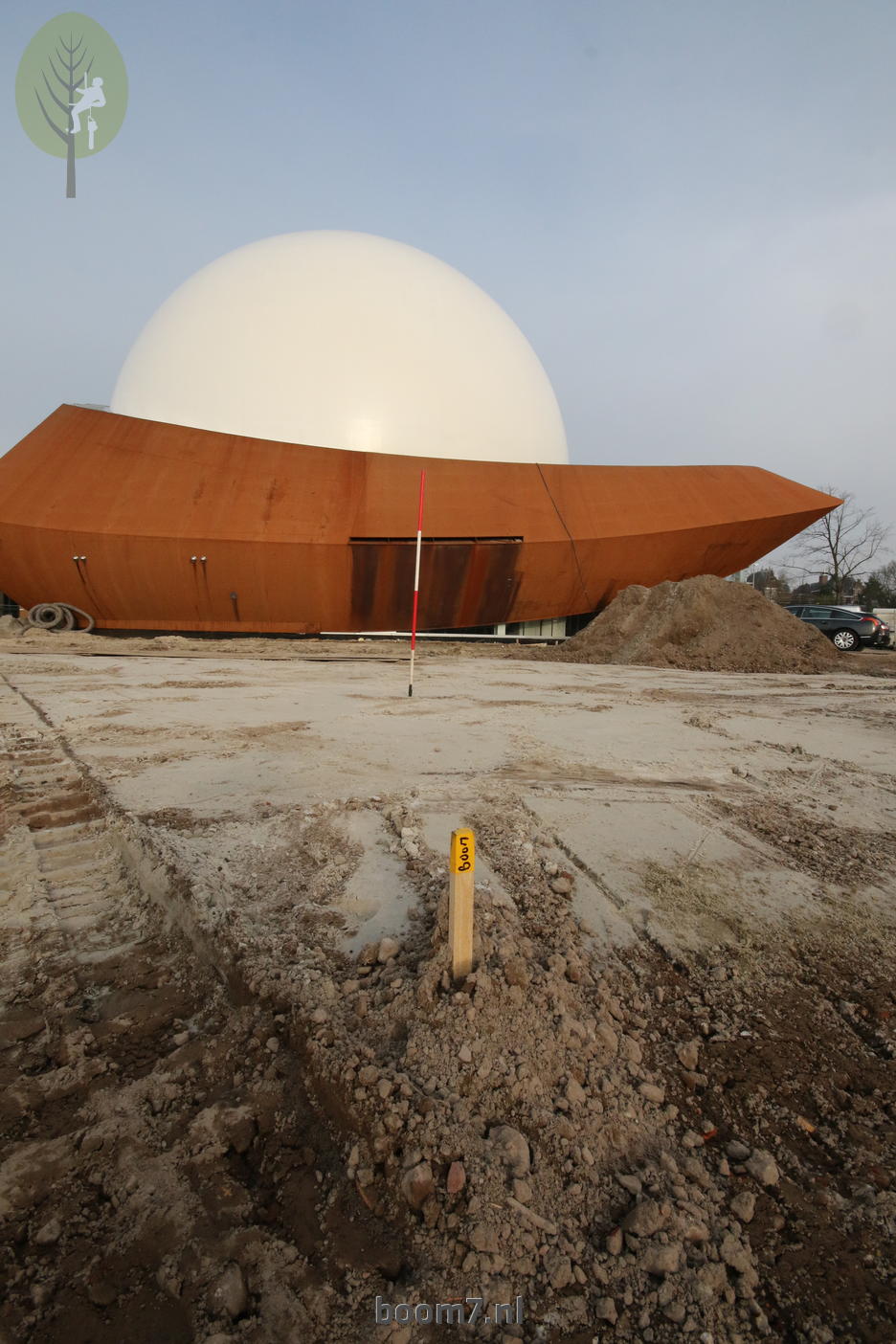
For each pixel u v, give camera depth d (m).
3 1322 1.60
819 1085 2.59
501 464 27.19
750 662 17.23
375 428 29.16
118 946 3.36
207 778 5.59
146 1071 2.48
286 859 4.09
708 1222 1.97
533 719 8.77
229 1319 1.64
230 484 24.81
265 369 28.98
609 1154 2.17
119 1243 1.83
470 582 26.05
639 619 20.41
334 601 25.78
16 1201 1.93
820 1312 1.76
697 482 27.92
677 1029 2.83
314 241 33.91
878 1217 2.04
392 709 9.25
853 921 3.68
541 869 4.02
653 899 3.77
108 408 35.22
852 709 10.45
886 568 61.19
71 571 24.00
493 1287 1.73
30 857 4.21
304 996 2.72
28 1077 2.43
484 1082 2.30
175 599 25.03
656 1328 1.68
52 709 8.71
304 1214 1.94
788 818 5.14
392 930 3.30
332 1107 2.27
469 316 33.44
